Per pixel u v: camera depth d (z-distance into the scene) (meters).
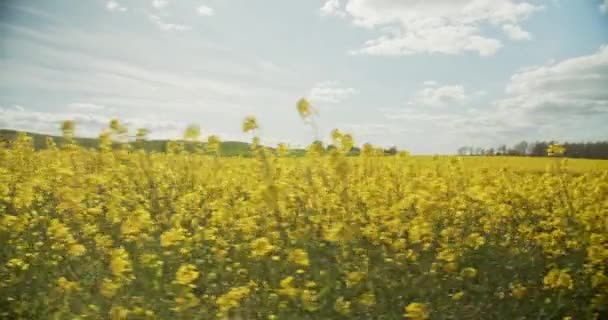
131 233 5.68
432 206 6.12
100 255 5.30
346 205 6.26
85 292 4.56
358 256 5.29
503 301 4.90
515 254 5.94
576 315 4.82
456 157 9.64
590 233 6.39
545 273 5.66
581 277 5.27
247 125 6.04
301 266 5.25
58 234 5.37
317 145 5.85
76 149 8.36
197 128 7.15
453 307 4.73
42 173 8.77
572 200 8.01
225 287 4.96
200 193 8.52
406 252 5.32
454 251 5.44
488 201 7.46
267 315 4.45
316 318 4.46
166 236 5.10
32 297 4.84
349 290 4.82
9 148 10.23
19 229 5.96
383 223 6.00
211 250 5.65
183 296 4.27
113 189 7.87
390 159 9.52
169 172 9.20
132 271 4.98
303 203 6.77
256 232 6.12
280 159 7.77
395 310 4.60
